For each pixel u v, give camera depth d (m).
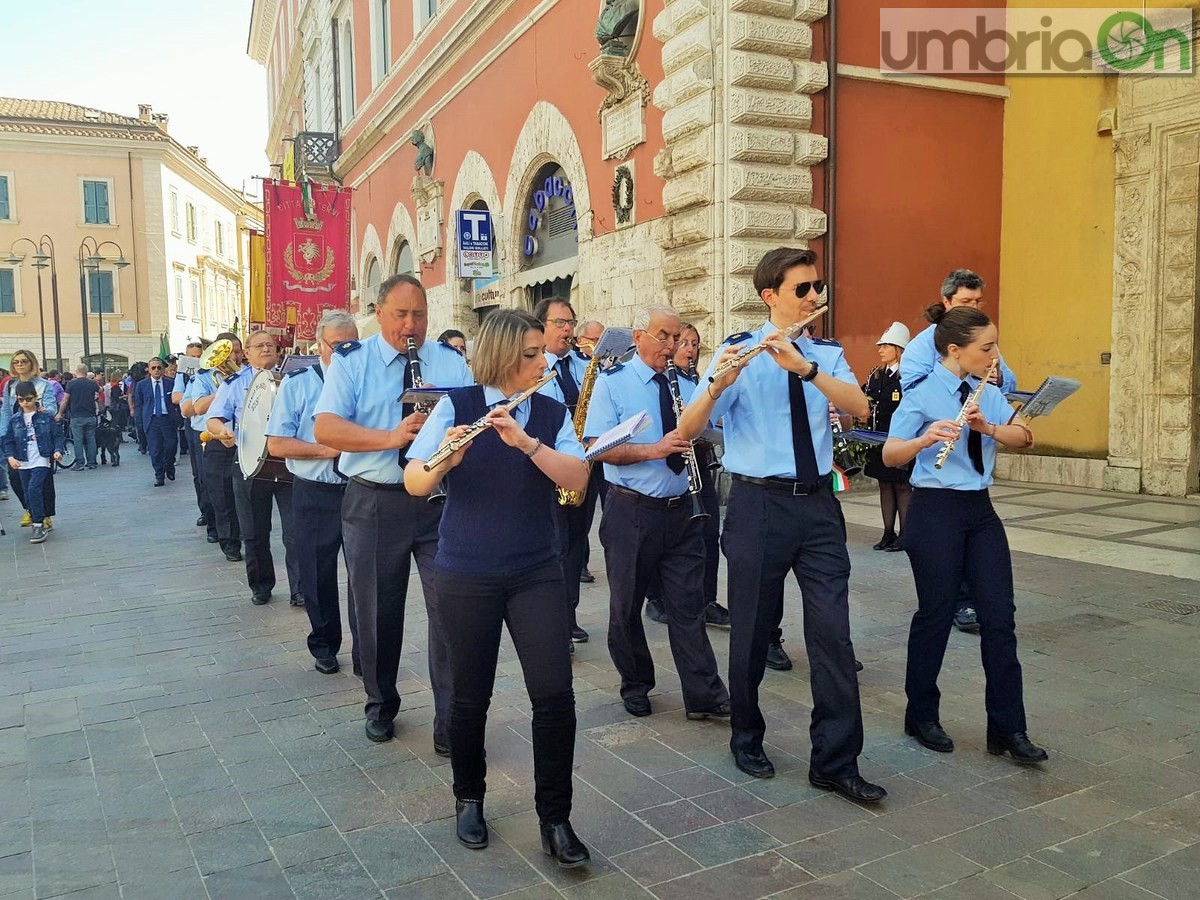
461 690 3.12
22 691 4.84
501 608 3.08
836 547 3.56
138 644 5.70
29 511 9.45
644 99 10.58
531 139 13.62
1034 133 11.29
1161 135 10.00
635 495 4.23
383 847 3.19
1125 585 6.44
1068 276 11.06
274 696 4.74
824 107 10.02
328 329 5.17
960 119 11.22
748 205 9.49
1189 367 9.95
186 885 2.96
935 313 4.87
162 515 11.39
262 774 3.79
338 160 26.41
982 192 11.51
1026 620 5.68
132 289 43.53
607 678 4.93
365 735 4.20
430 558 3.98
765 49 9.41
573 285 12.77
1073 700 4.41
